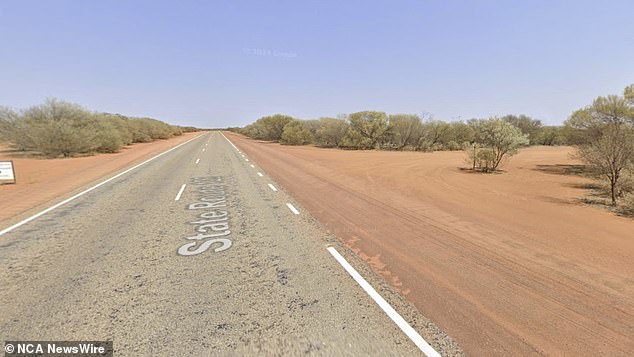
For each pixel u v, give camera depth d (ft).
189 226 20.38
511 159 82.48
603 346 9.05
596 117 60.18
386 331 9.63
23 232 19.11
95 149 87.45
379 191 33.71
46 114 83.20
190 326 9.79
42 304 11.03
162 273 13.53
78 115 86.79
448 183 41.04
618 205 28.55
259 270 13.91
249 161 63.93
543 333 9.63
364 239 18.16
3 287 12.27
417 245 17.24
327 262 14.83
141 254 15.64
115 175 43.98
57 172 47.75
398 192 33.32
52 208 25.20
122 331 9.54
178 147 108.88
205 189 33.50
